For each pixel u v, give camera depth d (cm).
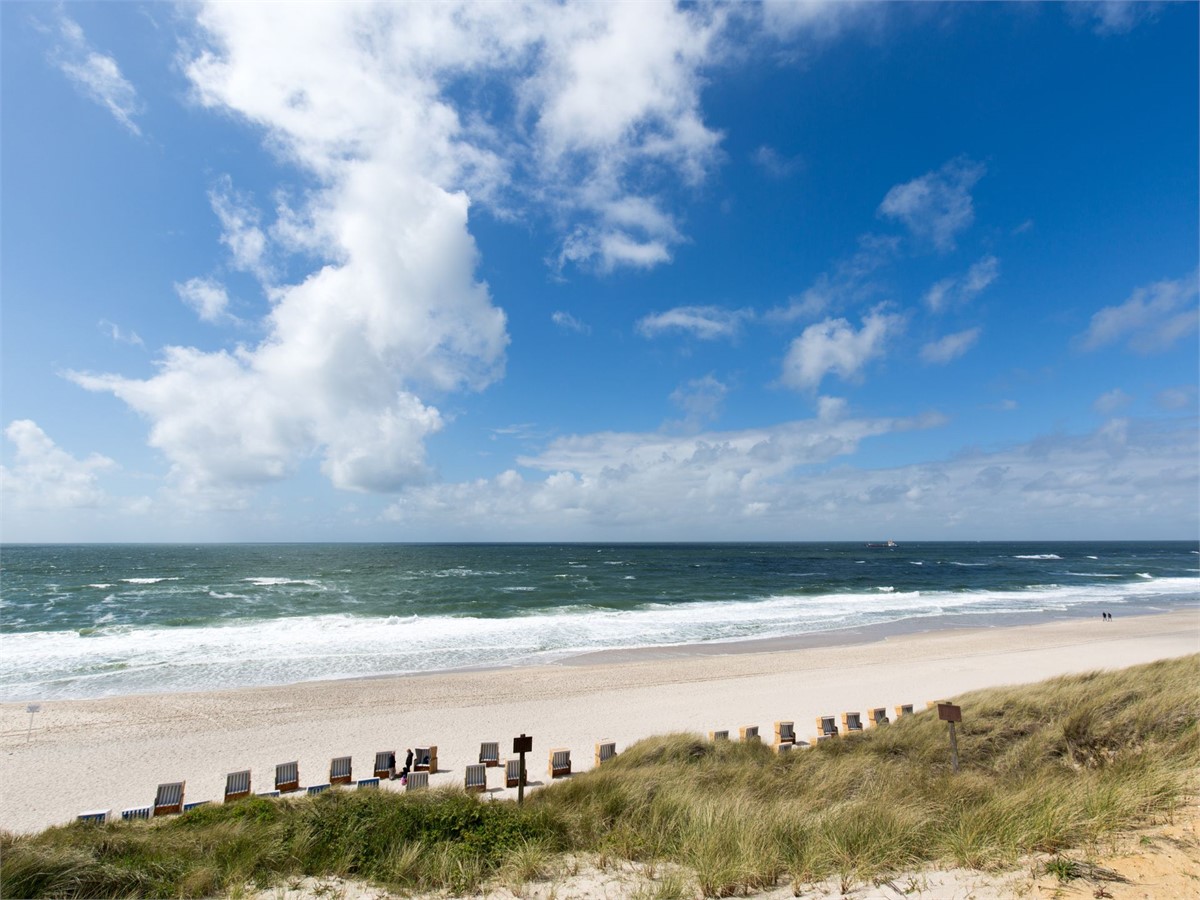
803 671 2338
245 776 1159
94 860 559
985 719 1221
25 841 643
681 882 499
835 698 1941
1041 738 1035
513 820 693
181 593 5044
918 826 555
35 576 6675
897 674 2270
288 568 8362
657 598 4916
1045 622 3706
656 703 1891
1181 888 368
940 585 6241
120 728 1645
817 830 574
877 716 1569
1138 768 702
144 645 2805
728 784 939
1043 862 442
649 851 613
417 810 704
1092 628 3422
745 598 4984
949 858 489
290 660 2527
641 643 2986
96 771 1371
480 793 1220
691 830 637
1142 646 2819
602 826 704
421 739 1590
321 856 613
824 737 1414
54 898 507
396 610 4106
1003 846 486
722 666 2431
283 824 684
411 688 2061
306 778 1342
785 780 943
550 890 520
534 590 5453
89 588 5403
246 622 3512
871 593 5441
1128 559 11862
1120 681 1423
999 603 4669
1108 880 392
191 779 1339
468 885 542
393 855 601
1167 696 1134
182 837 665
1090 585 6288
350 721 1716
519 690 2044
